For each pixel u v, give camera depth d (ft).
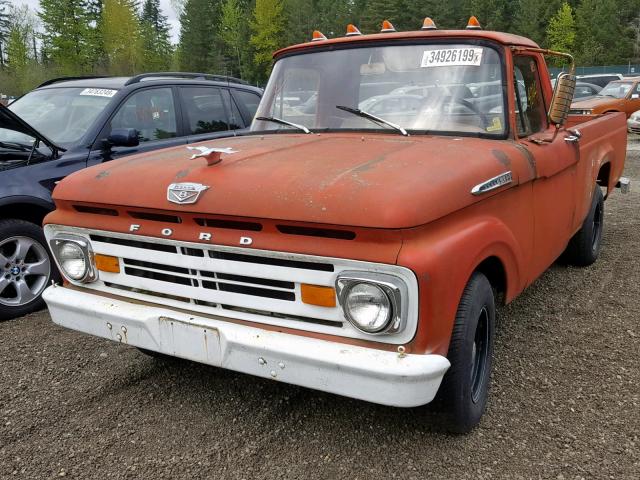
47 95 20.43
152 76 21.30
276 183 8.95
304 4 197.06
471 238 9.04
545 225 12.66
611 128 18.60
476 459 9.57
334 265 8.32
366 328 8.14
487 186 9.53
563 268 19.08
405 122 12.08
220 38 226.38
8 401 11.73
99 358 13.57
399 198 8.09
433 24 13.01
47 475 9.50
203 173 9.75
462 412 9.53
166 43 229.66
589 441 9.93
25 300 16.48
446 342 8.57
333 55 13.29
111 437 10.49
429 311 8.14
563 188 13.70
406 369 7.94
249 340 8.85
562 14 175.11
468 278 8.94
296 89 13.66
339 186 8.53
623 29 176.14
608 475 9.09
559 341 13.79
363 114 12.41
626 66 157.07
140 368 13.03
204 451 10.02
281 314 8.97
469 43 12.18
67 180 11.14
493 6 186.80
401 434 10.30
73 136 18.31
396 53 12.62
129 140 17.99
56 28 174.91
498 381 11.96
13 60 156.87
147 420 11.00
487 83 11.87
